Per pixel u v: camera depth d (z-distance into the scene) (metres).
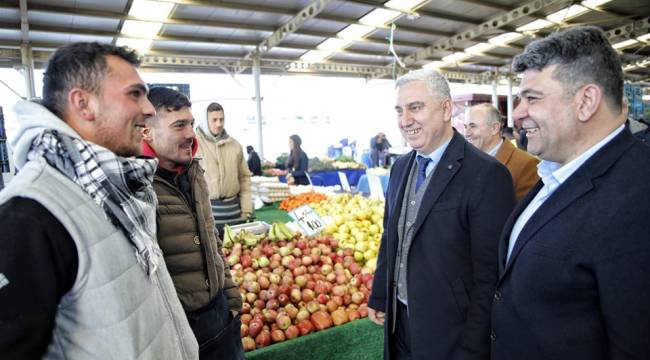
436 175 1.36
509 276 1.00
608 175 0.82
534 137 0.94
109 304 0.77
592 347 0.82
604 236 0.77
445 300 1.31
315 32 8.57
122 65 0.88
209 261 1.40
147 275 0.88
